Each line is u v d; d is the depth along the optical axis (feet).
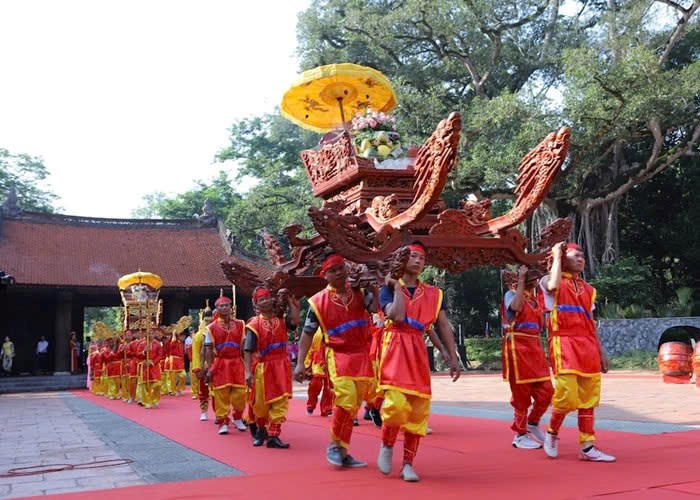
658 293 120.57
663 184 120.16
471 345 120.57
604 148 97.50
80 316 116.47
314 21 112.16
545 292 19.75
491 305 139.13
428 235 27.35
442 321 18.39
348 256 24.43
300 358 19.86
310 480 16.63
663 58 96.94
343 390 18.53
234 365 29.45
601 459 18.28
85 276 100.68
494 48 107.45
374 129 31.65
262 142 155.63
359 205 30.71
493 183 89.04
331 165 33.06
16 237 104.78
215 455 22.31
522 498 13.87
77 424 37.55
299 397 54.03
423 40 107.24
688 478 15.49
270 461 20.48
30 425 37.68
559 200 104.27
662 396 42.34
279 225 119.75
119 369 60.44
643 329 93.35
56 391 89.61
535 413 22.16
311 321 19.85
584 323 19.36
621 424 27.04
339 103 36.47
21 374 102.37
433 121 96.17
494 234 28.48
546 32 116.16
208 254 112.57
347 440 18.67
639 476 15.94
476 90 110.52
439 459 19.60
